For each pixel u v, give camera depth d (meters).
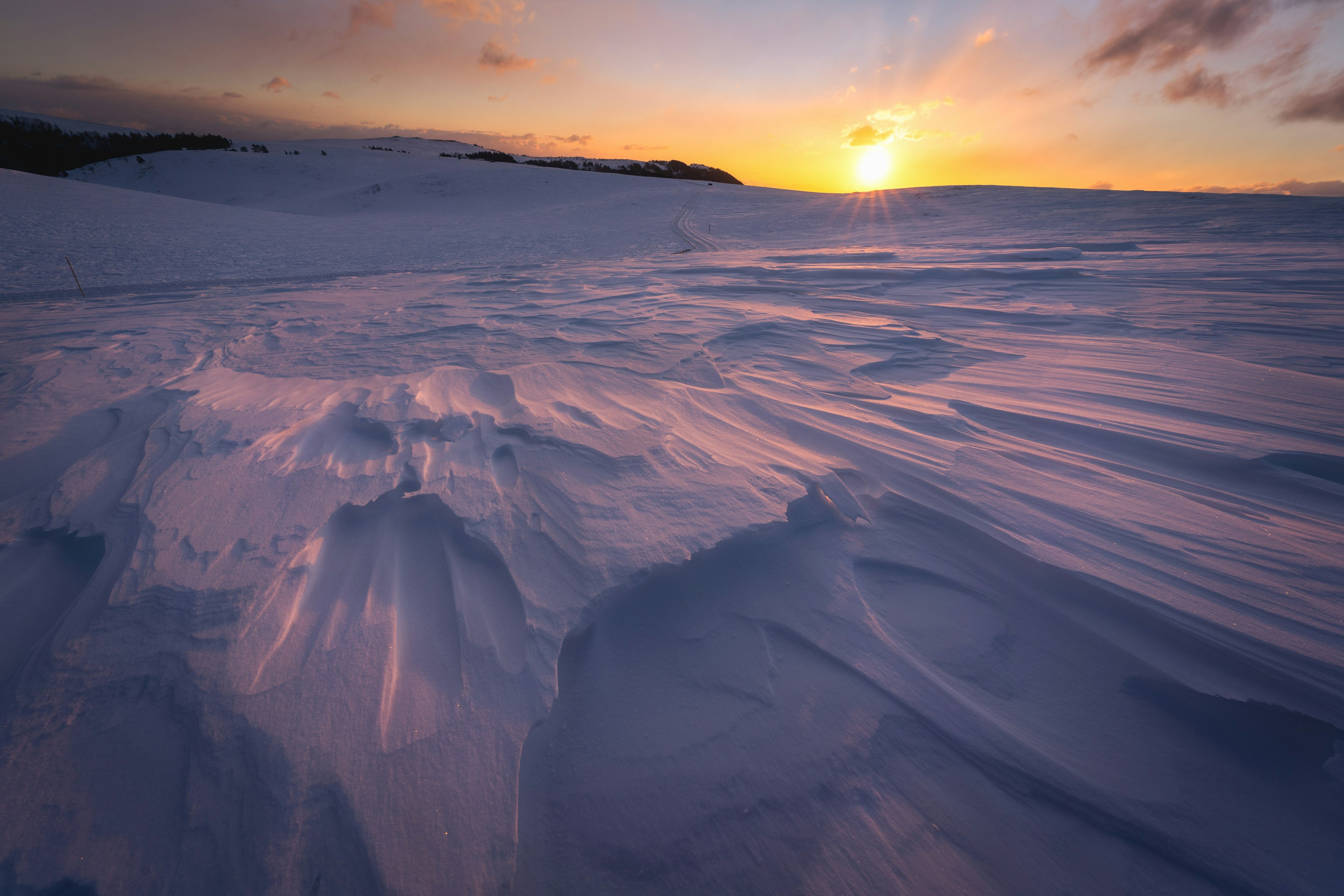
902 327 4.50
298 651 1.49
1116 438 2.51
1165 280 5.87
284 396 3.19
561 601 1.61
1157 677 1.40
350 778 1.19
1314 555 1.73
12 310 7.66
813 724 1.33
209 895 1.03
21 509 2.21
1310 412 2.64
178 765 1.23
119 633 1.56
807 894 1.04
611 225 26.62
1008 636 1.55
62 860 1.08
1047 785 1.19
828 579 1.74
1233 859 1.05
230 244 18.02
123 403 3.28
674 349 3.91
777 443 2.51
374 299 6.99
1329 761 1.20
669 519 1.92
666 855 1.10
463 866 1.06
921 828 1.13
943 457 2.39
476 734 1.28
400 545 1.91
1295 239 9.88
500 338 4.37
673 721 1.35
